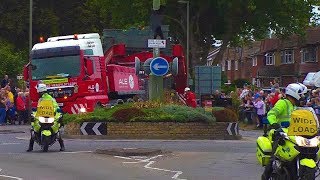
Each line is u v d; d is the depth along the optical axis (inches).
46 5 3636.8
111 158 1146.0
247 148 1348.4
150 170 1000.9
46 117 1245.7
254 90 2876.5
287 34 3853.3
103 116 1574.8
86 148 1316.4
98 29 3818.9
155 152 1203.9
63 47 1882.4
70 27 3705.7
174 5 3762.3
